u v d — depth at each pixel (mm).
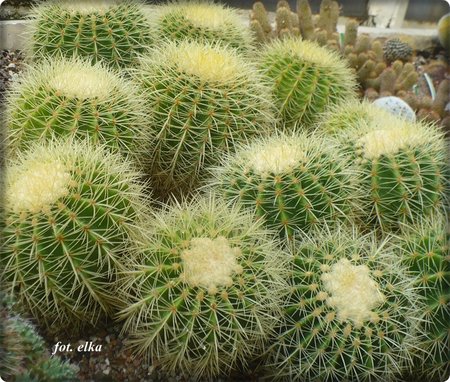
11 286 1114
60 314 1156
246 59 1683
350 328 1021
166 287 1028
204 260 1038
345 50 2037
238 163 1241
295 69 1619
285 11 1928
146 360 1141
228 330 1024
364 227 1325
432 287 1135
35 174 1118
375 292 1053
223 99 1370
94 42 1564
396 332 1041
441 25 2143
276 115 1630
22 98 1344
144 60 1486
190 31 1678
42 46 1597
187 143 1394
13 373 1109
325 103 1643
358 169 1296
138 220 1192
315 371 1066
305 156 1210
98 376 1136
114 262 1132
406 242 1204
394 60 2188
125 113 1324
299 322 1059
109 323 1215
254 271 1050
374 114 1546
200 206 1179
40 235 1061
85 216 1085
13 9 1854
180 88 1366
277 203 1168
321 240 1124
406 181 1280
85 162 1142
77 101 1287
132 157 1373
